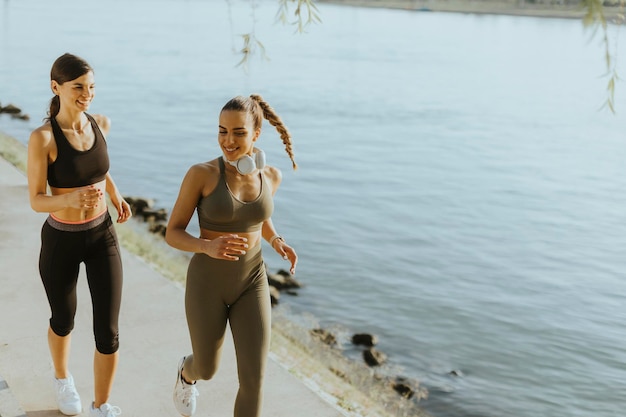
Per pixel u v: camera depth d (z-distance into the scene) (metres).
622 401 8.22
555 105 37.41
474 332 9.83
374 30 87.06
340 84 40.81
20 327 5.27
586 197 18.67
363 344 8.78
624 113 35.16
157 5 118.38
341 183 18.48
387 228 14.65
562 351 9.44
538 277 12.35
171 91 33.72
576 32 90.69
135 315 5.58
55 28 64.31
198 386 4.57
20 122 22.19
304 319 9.49
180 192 3.40
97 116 3.90
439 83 44.12
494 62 57.69
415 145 25.02
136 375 4.71
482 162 22.73
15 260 6.52
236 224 3.40
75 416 4.19
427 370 8.52
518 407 7.89
